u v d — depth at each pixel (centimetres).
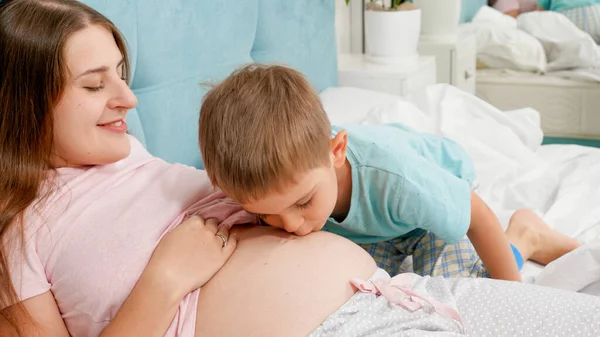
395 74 254
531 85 335
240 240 108
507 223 163
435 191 124
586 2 363
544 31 352
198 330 95
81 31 97
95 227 98
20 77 96
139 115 159
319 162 101
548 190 185
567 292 101
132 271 94
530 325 96
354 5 299
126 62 112
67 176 103
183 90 172
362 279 104
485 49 350
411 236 144
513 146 198
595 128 329
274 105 99
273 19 216
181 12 168
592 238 161
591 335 92
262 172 96
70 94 97
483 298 102
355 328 94
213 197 113
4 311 92
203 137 103
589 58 334
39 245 96
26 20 96
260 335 93
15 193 96
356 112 212
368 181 124
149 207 103
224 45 187
